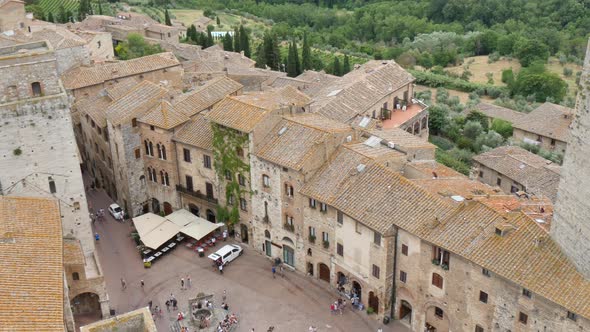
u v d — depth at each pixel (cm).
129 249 8844
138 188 9481
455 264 6312
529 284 5606
